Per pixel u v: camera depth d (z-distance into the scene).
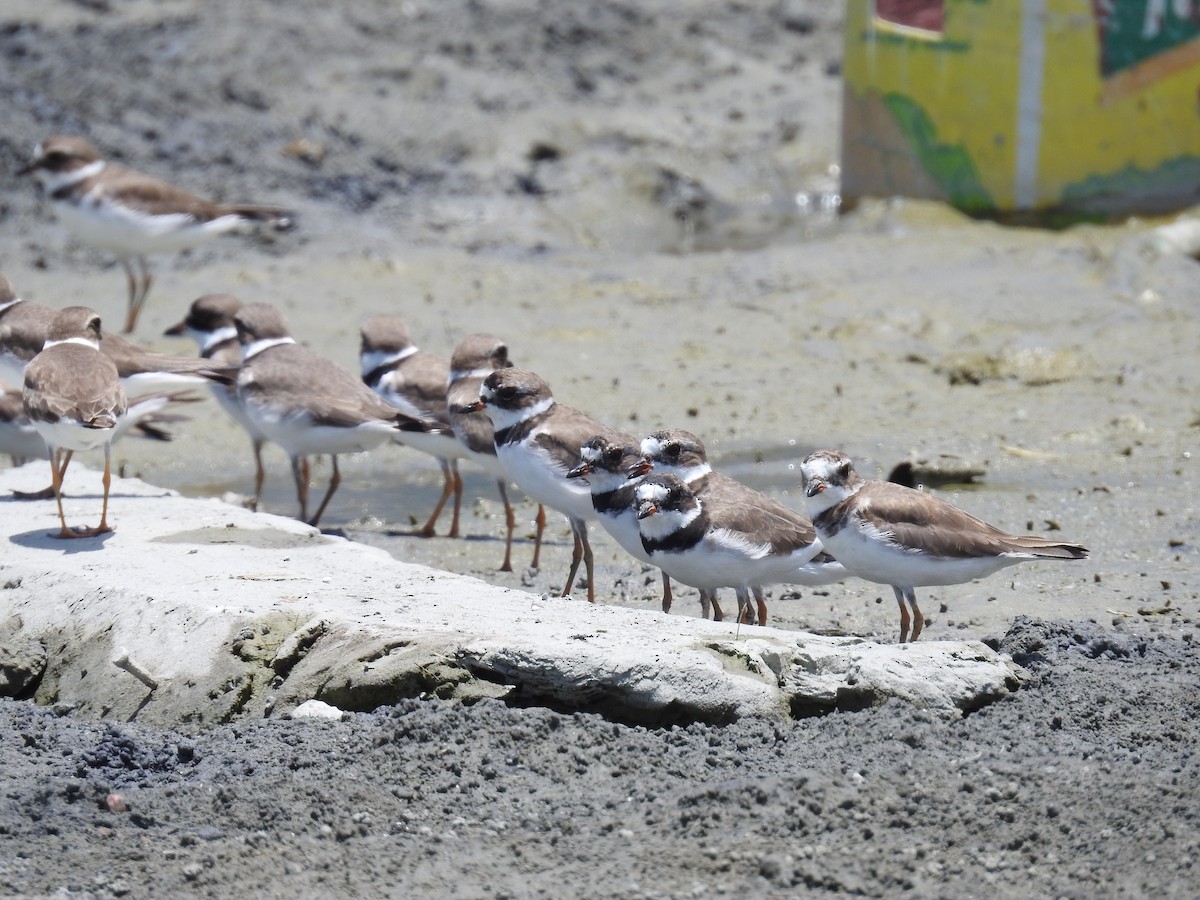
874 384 17.92
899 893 7.34
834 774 8.19
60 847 7.89
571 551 13.67
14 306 14.30
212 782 8.47
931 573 10.41
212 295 16.62
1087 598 11.59
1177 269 20.84
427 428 13.45
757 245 24.69
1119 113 23.00
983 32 23.31
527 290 21.69
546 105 28.77
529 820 7.99
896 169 24.77
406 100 28.12
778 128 29.23
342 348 19.08
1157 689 9.36
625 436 11.92
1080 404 17.00
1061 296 20.44
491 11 31.42
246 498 14.86
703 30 32.44
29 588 10.59
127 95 26.36
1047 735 8.73
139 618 9.91
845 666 9.12
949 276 21.30
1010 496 14.27
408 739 8.68
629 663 8.89
